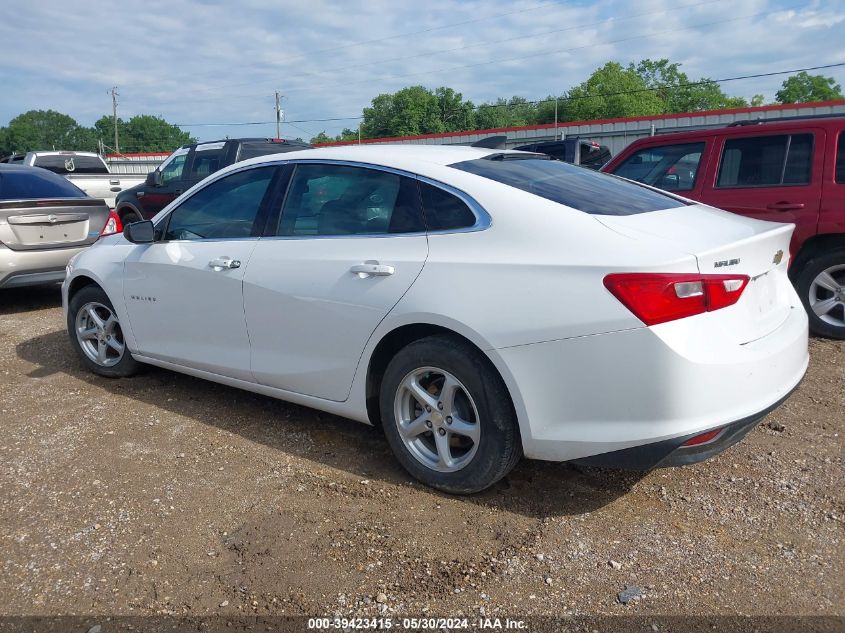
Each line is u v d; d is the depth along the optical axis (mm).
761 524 2971
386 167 3461
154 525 3018
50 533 2967
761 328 2990
